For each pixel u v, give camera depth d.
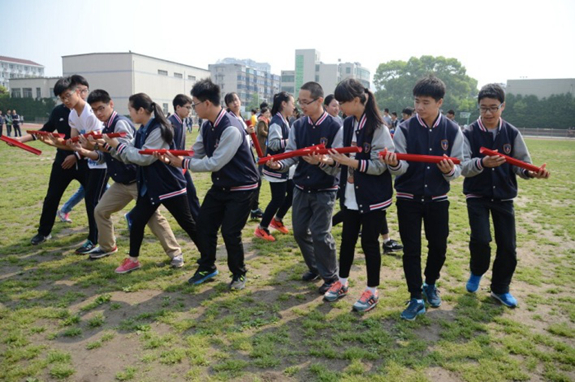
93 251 4.70
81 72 50.50
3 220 6.20
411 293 3.41
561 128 51.56
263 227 5.50
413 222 3.38
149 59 51.31
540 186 10.34
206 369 2.71
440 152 3.33
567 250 5.27
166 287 3.95
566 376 2.64
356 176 3.37
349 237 3.60
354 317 3.41
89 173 4.77
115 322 3.31
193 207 5.31
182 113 5.22
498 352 2.90
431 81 3.21
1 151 15.74
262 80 95.94
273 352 2.89
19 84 53.44
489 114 3.53
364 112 3.37
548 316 3.49
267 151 5.25
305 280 4.19
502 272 3.65
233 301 3.67
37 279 4.09
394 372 2.67
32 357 2.83
